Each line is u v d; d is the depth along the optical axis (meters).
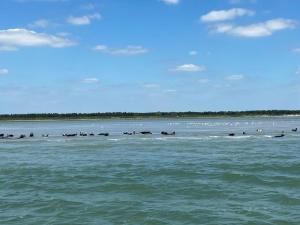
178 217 24.89
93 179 36.50
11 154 55.81
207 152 55.78
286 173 38.56
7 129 143.75
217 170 40.31
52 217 25.23
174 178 36.59
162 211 26.06
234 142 71.12
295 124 164.25
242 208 26.58
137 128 138.62
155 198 29.47
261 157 49.94
